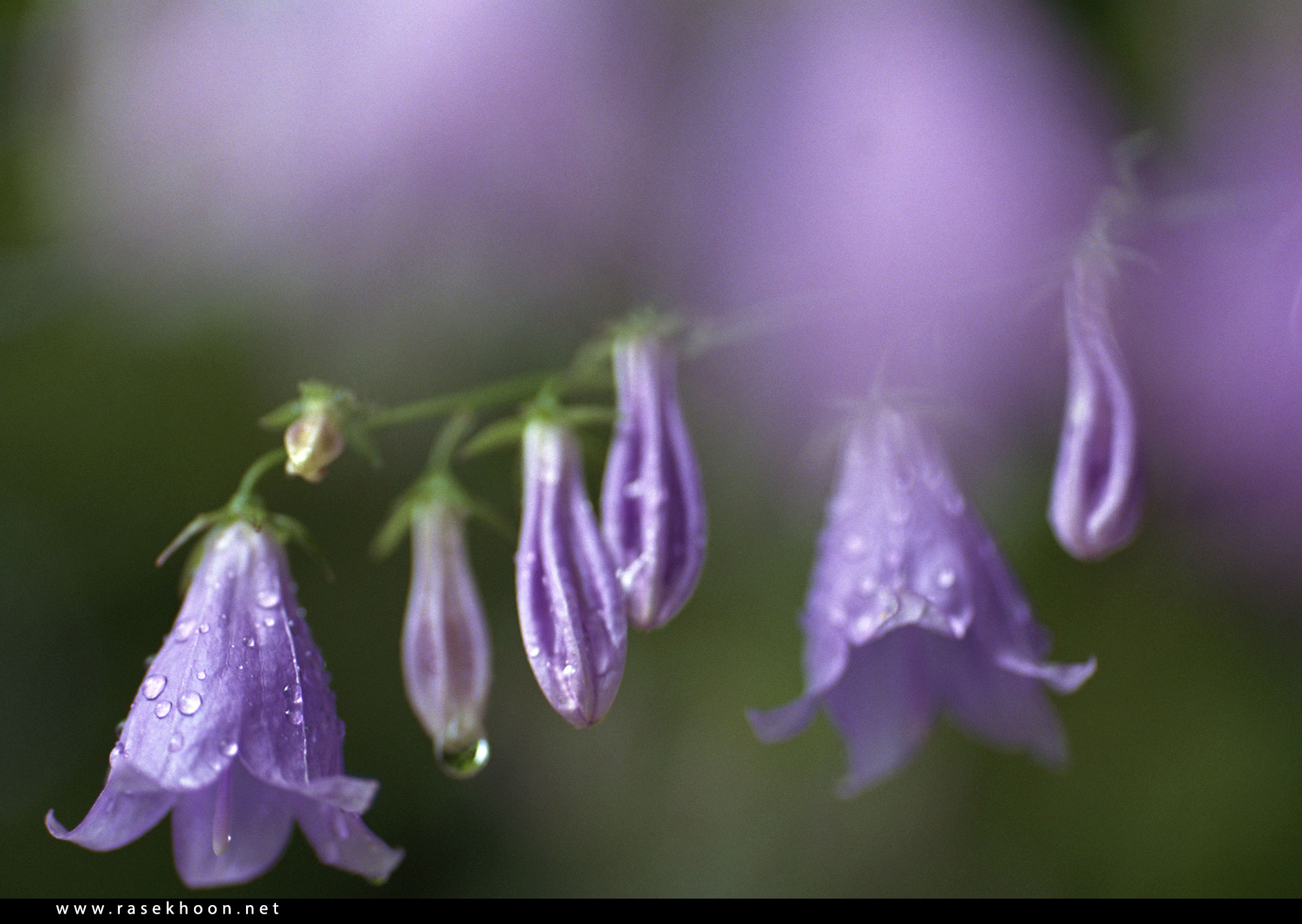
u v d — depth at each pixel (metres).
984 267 0.37
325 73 0.37
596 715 0.33
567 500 0.33
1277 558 0.38
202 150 0.37
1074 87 0.37
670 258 0.37
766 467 0.39
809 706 0.33
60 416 0.40
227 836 0.32
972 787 0.39
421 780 0.41
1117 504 0.33
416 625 0.34
